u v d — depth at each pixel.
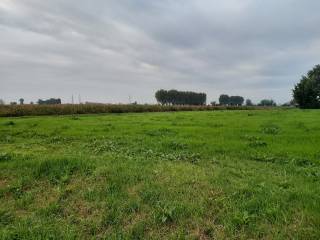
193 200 6.98
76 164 9.19
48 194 7.73
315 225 5.68
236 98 158.50
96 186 7.90
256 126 19.98
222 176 8.51
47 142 14.98
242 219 5.99
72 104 53.22
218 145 12.84
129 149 12.40
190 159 10.67
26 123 23.69
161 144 13.20
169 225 6.12
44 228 6.12
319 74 80.25
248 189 7.34
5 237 5.80
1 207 7.16
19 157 10.52
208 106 74.62
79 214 6.75
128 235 5.83
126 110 58.81
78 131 18.23
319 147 12.20
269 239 5.47
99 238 5.85
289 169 9.29
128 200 7.07
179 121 24.88
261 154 11.16
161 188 7.61
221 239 5.54
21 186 8.18
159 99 131.38
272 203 6.55
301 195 6.91
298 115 31.42
